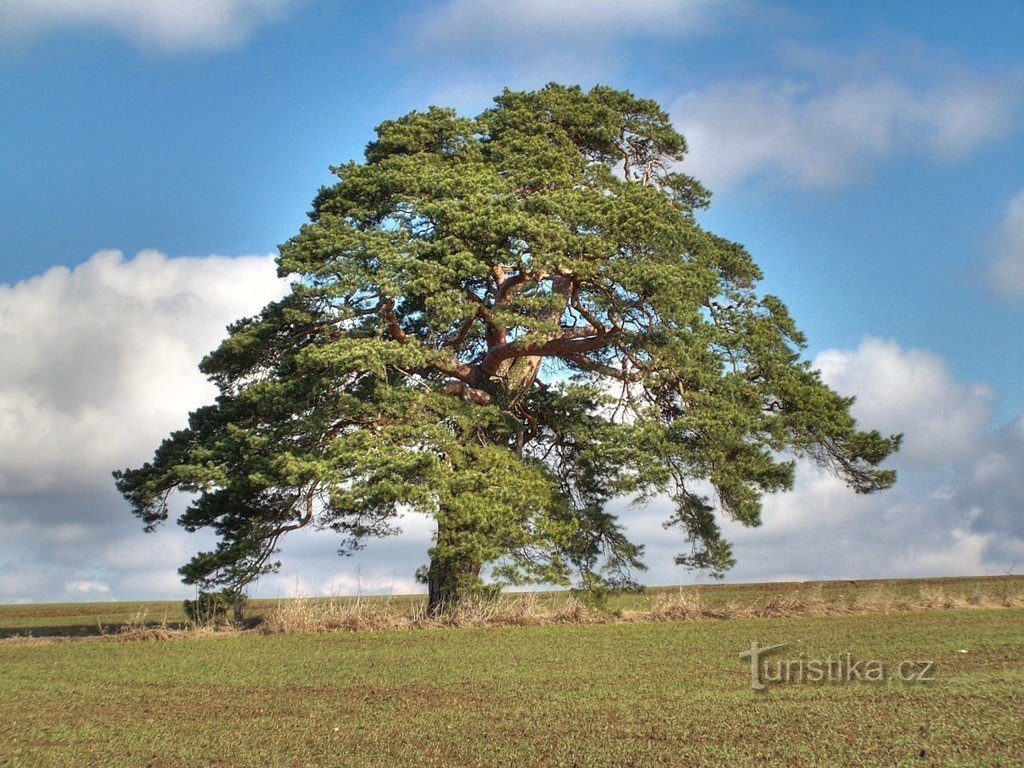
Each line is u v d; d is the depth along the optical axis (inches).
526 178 1196.5
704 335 1151.0
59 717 536.1
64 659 799.1
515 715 506.9
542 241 1094.4
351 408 1096.2
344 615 1042.7
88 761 434.6
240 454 1093.8
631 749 425.4
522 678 634.2
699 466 1128.8
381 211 1184.2
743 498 1144.8
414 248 1104.2
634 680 614.5
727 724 468.1
